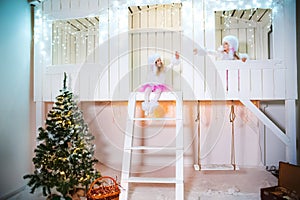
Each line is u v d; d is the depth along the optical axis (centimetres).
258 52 400
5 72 310
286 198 235
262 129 424
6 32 313
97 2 359
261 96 339
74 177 263
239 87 342
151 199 284
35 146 369
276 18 338
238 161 428
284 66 336
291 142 341
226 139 431
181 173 285
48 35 370
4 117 307
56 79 366
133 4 354
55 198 261
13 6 327
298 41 338
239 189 312
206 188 318
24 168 345
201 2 345
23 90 347
